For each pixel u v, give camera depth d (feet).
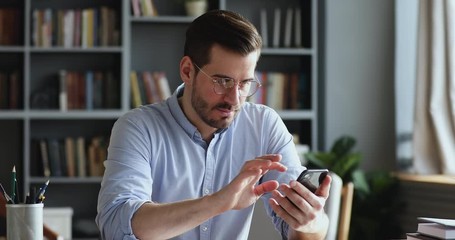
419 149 16.44
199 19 6.78
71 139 17.40
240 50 6.54
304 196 6.49
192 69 6.83
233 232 7.45
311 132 17.72
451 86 15.75
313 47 17.63
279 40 18.10
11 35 17.28
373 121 17.88
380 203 16.89
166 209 6.34
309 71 17.93
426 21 16.16
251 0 18.29
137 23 18.04
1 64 17.61
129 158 6.94
